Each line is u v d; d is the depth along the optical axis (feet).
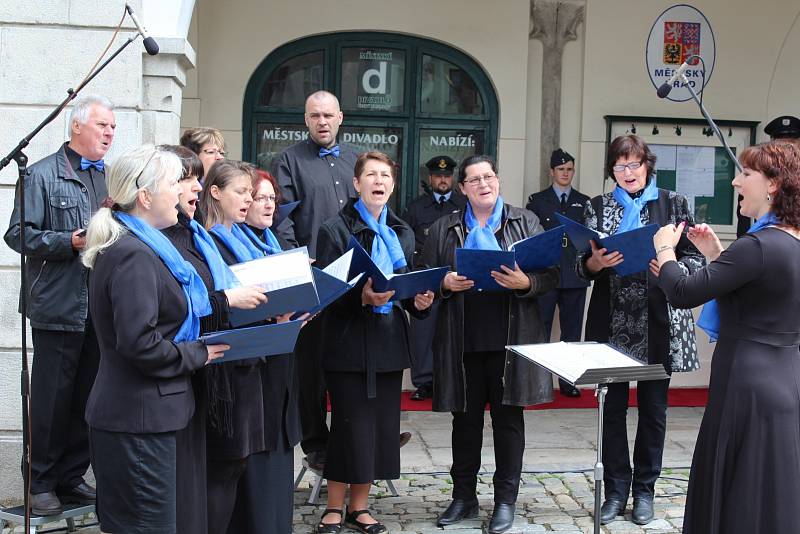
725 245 24.94
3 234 16.05
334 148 16.97
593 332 14.83
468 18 24.32
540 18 24.56
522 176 24.62
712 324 11.55
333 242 13.75
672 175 24.70
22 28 16.01
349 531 14.20
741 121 24.73
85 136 14.14
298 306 10.48
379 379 13.94
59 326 13.94
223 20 23.72
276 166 16.81
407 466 17.76
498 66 24.40
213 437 10.98
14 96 16.02
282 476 12.24
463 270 13.24
